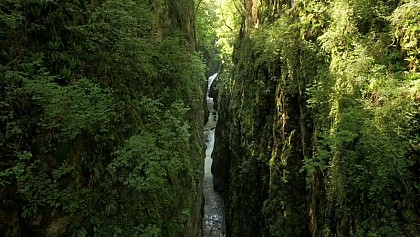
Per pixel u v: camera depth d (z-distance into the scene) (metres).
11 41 6.46
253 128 15.52
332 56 10.21
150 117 9.44
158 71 11.20
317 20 12.09
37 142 6.25
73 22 7.82
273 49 14.63
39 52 6.83
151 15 11.48
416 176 6.51
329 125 9.31
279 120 13.43
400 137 6.67
